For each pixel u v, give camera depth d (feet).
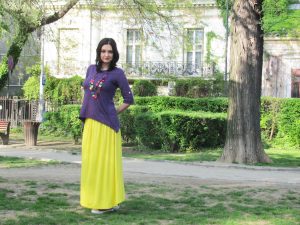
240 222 18.94
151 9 56.08
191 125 57.77
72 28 106.63
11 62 51.62
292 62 98.68
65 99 93.81
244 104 46.21
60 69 106.63
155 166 41.86
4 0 42.27
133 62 106.63
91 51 106.32
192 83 88.02
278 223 18.92
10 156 47.65
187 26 101.45
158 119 58.18
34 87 93.40
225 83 86.53
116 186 19.27
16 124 88.58
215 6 102.17
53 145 63.87
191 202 23.26
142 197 24.27
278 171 40.91
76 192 25.18
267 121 69.46
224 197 25.23
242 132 46.14
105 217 18.88
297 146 66.59
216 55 102.89
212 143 61.00
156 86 96.22
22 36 49.01
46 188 26.35
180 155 53.16
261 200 24.72
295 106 67.31
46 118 76.07
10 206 20.80
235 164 44.47
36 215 19.12
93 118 19.17
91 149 19.12
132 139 66.18
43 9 48.14
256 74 46.39
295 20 62.59
